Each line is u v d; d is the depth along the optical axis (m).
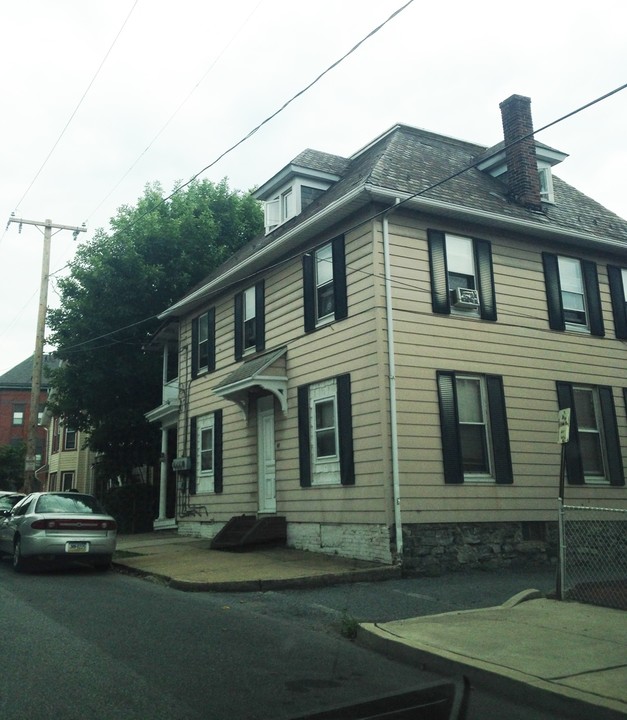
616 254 16.22
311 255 14.52
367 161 15.84
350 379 12.90
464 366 13.17
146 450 24.47
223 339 18.14
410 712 4.89
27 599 9.20
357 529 12.35
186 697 5.06
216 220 26.45
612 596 8.62
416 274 13.02
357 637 7.11
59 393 24.06
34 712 4.68
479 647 6.30
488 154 16.03
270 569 11.44
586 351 15.03
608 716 4.64
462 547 12.28
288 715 4.74
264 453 15.85
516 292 14.34
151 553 14.61
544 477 13.67
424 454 12.26
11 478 40.56
